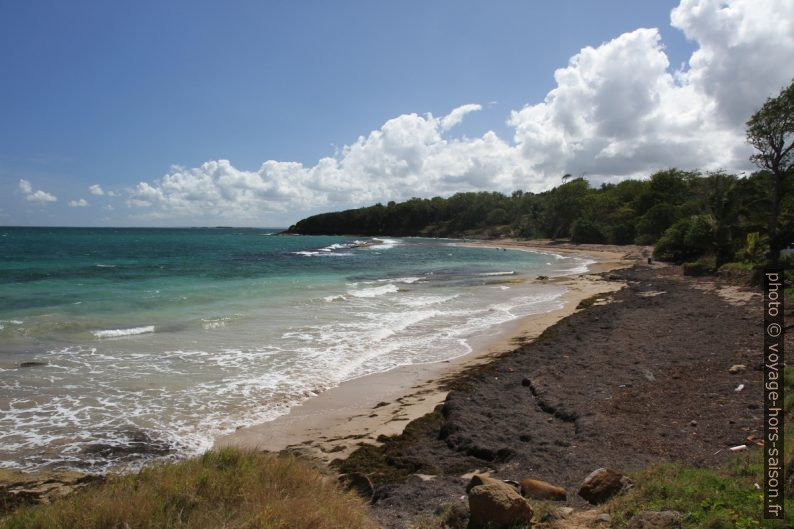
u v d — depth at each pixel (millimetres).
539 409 8391
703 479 4793
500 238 103500
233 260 43031
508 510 4234
